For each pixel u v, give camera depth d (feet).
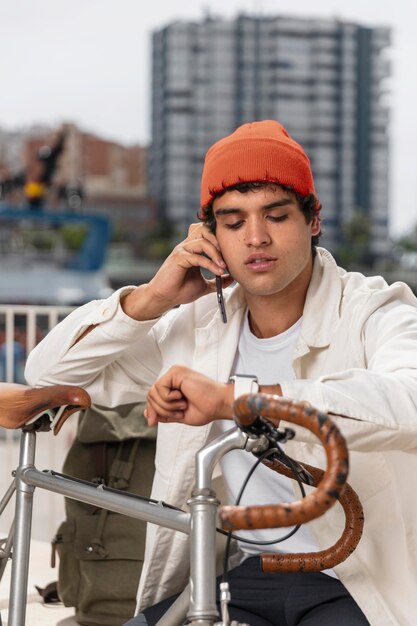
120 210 423.64
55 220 137.28
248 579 6.29
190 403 5.01
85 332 6.67
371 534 5.73
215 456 4.83
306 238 5.96
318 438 4.26
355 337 5.90
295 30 429.38
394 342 5.51
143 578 6.75
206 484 4.79
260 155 5.72
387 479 5.71
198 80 429.79
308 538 6.30
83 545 8.98
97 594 8.95
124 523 8.96
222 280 6.51
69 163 414.62
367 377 5.02
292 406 4.25
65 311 12.83
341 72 432.25
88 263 147.23
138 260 413.80
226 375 6.52
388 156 437.58
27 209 133.59
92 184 421.59
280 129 5.93
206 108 429.38
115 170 425.28
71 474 9.11
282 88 428.15
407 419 4.86
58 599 10.26
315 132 432.25
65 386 6.20
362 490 5.72
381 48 437.17
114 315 6.49
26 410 6.08
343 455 4.10
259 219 5.82
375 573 5.70
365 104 433.48
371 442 4.88
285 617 6.14
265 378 6.41
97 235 145.28
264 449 4.84
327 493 4.03
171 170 428.56
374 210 432.66
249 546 6.53
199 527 4.75
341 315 6.06
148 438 8.97
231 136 5.91
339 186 433.07
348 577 5.69
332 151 432.25
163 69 433.89
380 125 434.71
